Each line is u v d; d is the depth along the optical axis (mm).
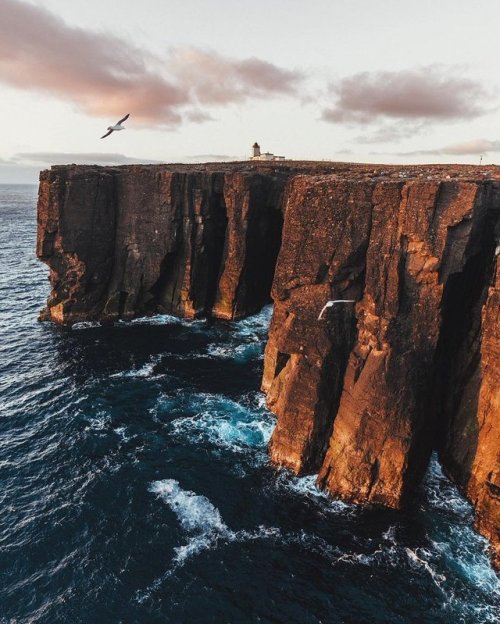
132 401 42750
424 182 28969
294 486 32281
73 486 32344
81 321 61375
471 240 29562
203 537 28344
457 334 34094
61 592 25000
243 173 58344
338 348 33438
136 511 30266
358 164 90188
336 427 32438
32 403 42156
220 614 23906
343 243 32344
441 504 30125
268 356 43188
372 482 30375
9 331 58438
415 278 30172
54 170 56594
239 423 39562
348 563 26438
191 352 53094
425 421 31656
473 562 26391
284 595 24812
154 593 24984
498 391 27734
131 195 59938
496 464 26594
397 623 23344
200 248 60875
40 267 98625
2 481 32688
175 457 35281
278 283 36219
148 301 63500
